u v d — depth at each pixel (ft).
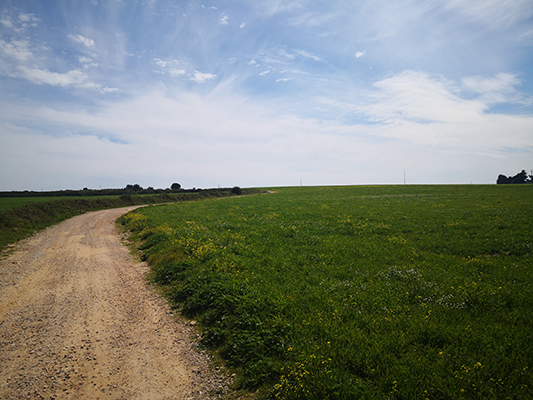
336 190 287.69
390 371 20.93
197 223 95.66
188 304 36.40
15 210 105.91
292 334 26.86
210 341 28.76
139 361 26.27
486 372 20.20
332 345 24.50
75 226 110.32
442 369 20.89
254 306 32.14
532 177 436.35
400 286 37.50
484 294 33.58
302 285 39.42
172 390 22.34
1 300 40.68
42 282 48.44
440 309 30.81
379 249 57.26
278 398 20.06
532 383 19.01
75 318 35.06
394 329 26.81
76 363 25.93
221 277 41.91
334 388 19.31
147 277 50.62
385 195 203.62
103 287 46.03
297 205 152.25
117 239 86.28
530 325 26.76
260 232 78.28
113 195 286.05
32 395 21.70
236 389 22.06
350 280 41.24
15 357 26.86
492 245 57.31
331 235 72.84
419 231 74.02
